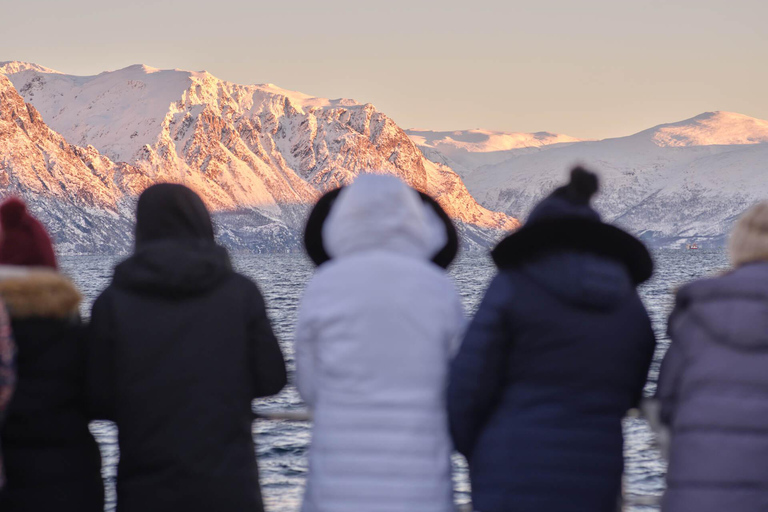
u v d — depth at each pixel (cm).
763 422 1426
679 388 1519
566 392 1474
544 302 1480
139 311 1642
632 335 1502
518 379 1508
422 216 1591
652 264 1534
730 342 1460
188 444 1617
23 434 1661
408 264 1532
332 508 1458
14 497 1656
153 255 1642
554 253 1484
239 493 1638
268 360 1716
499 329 1495
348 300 1502
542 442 1461
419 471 1466
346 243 1551
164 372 1628
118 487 1664
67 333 1695
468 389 1483
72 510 1688
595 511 1451
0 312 1534
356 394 1486
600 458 1463
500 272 1542
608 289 1461
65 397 1697
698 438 1455
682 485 1465
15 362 1616
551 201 1564
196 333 1647
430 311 1516
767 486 1418
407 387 1490
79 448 1719
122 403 1636
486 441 1508
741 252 1544
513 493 1456
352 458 1465
